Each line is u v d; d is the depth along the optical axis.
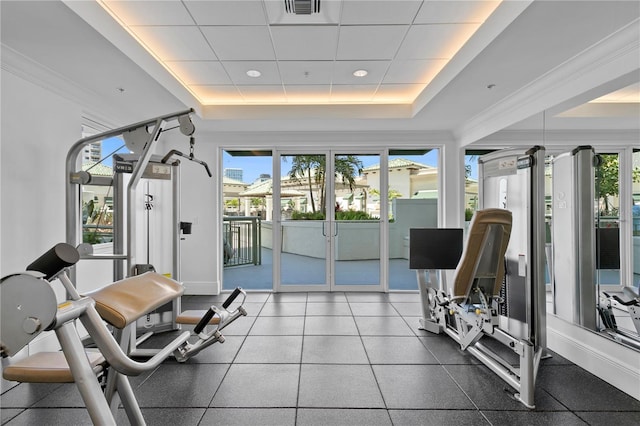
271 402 2.20
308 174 5.25
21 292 0.96
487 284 2.75
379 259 5.22
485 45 2.38
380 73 3.48
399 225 5.35
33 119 2.71
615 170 2.54
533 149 2.74
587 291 2.69
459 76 2.90
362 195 5.24
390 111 4.33
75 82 3.04
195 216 5.04
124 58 2.58
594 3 1.87
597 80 2.40
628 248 2.42
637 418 2.03
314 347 3.06
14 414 2.08
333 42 2.85
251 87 3.84
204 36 2.72
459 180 4.90
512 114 3.49
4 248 2.48
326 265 5.20
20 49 2.42
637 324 2.32
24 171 2.64
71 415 2.07
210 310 2.27
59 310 1.02
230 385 2.41
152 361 1.25
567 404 2.18
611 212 2.53
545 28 2.13
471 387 2.38
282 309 4.23
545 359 2.83
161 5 2.30
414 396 2.27
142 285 1.38
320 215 5.23
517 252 3.05
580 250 2.76
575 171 2.84
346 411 2.10
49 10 1.96
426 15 2.45
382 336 3.33
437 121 4.42
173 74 3.48
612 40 2.22
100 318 1.15
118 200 3.18
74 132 3.16
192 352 2.58
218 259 5.10
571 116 2.87
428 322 3.46
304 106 4.34
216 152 5.05
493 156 3.19
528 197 2.79
